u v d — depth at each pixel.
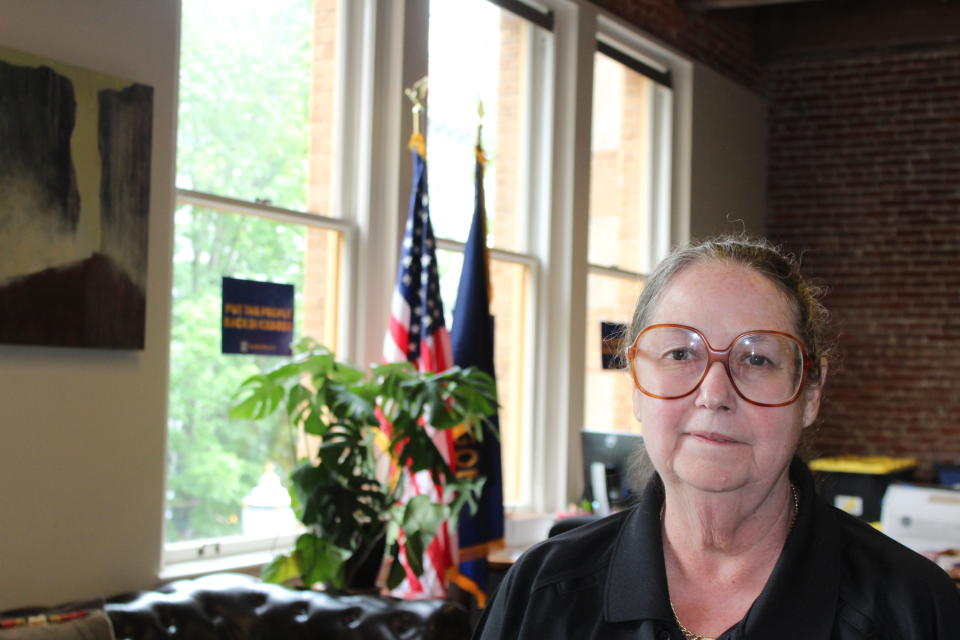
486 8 5.46
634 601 1.08
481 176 4.55
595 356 6.31
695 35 7.38
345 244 4.46
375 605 3.31
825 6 8.03
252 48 4.10
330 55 4.47
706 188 7.40
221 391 3.90
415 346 4.13
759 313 1.09
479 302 4.46
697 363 1.09
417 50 4.66
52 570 3.24
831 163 8.14
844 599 1.04
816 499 1.12
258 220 4.09
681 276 1.14
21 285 3.09
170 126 3.62
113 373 3.42
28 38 3.18
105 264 3.33
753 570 1.10
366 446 3.65
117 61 3.44
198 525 3.83
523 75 5.82
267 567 3.54
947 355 7.66
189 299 3.80
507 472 5.69
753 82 8.28
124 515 3.45
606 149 6.55
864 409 7.87
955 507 4.00
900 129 7.94
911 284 7.82
